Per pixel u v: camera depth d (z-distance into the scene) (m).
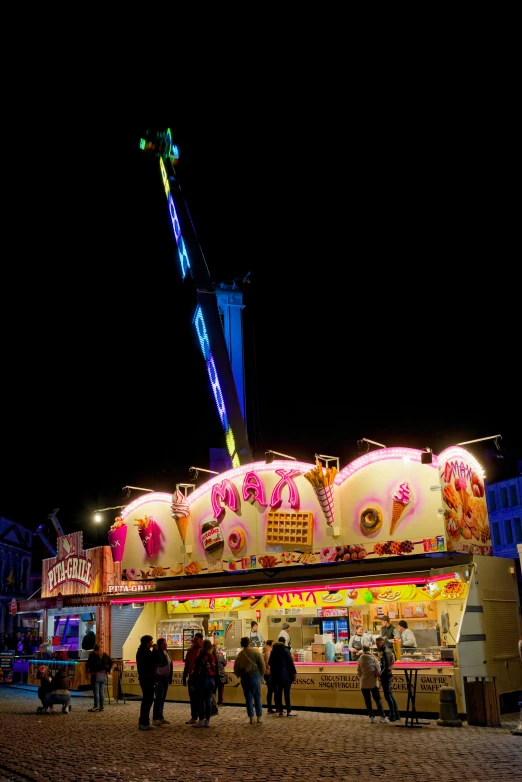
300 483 21.31
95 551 29.11
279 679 16.86
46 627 32.09
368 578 18.75
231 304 33.25
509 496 48.16
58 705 21.16
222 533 22.75
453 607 19.22
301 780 9.20
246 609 23.22
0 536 60.06
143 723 14.88
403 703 16.75
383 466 19.83
